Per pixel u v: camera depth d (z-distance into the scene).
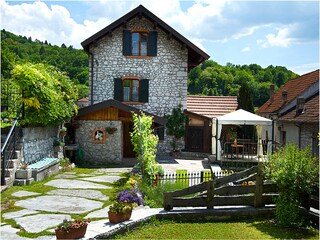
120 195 9.30
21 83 12.10
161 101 21.20
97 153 17.72
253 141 19.92
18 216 8.03
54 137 15.98
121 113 17.75
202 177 12.54
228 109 23.08
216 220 8.84
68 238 6.40
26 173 11.40
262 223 8.60
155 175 12.24
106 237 7.02
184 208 9.05
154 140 13.89
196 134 21.19
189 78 54.84
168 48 21.17
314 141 16.66
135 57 21.09
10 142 11.58
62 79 15.27
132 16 20.39
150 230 7.85
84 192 10.62
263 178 9.23
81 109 17.36
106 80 21.20
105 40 21.14
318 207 8.33
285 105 23.28
